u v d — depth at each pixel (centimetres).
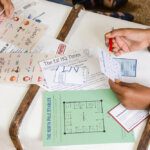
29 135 76
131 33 93
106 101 81
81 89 84
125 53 92
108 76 81
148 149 74
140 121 78
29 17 101
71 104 81
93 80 86
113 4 164
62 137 75
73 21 99
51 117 79
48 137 75
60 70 88
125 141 74
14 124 77
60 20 100
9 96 83
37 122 78
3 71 88
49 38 96
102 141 74
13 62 90
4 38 96
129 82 85
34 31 98
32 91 83
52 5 105
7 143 83
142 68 88
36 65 89
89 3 158
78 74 87
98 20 100
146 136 74
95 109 80
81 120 78
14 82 85
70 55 91
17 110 79
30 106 80
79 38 95
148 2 187
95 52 92
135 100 78
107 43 93
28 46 94
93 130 76
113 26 99
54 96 83
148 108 79
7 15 101
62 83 85
